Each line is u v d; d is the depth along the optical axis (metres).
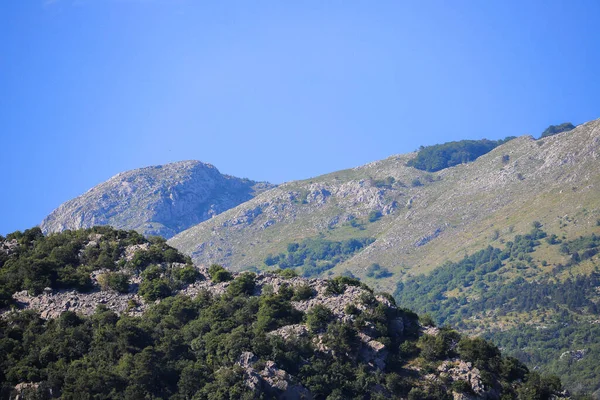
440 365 166.88
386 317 175.75
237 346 159.62
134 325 167.25
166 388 153.88
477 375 164.38
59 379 151.50
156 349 160.62
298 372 159.62
